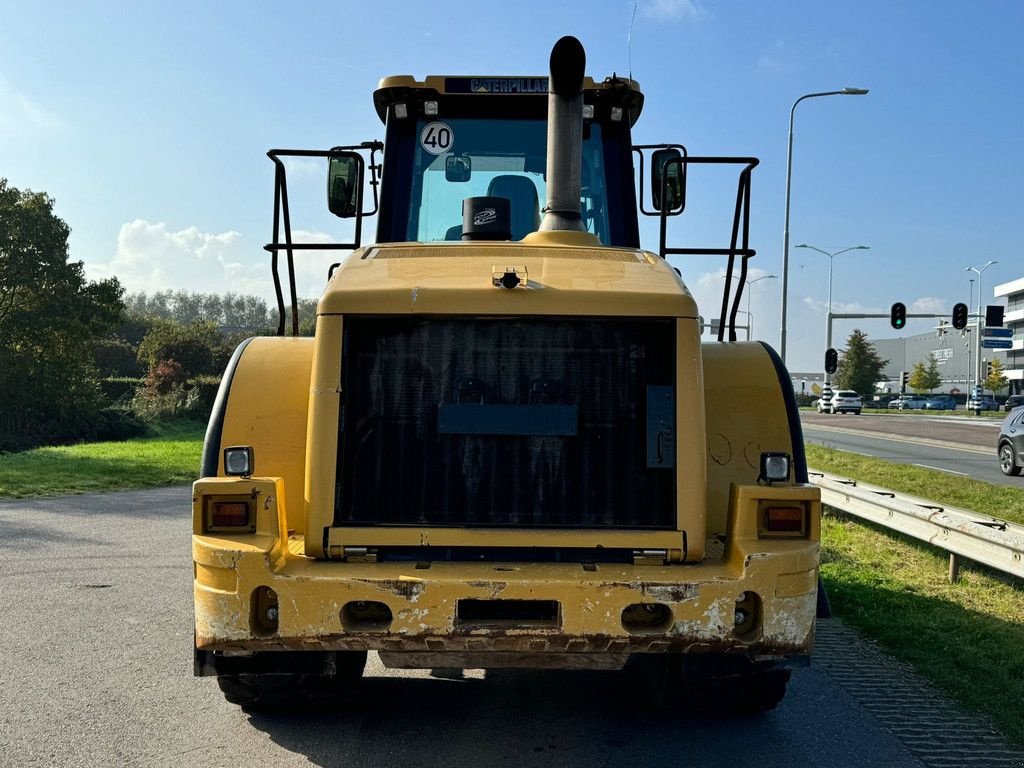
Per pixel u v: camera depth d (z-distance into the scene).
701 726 4.66
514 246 4.74
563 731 4.57
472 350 4.06
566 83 5.07
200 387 42.41
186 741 4.38
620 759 4.22
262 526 3.88
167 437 36.84
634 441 4.04
